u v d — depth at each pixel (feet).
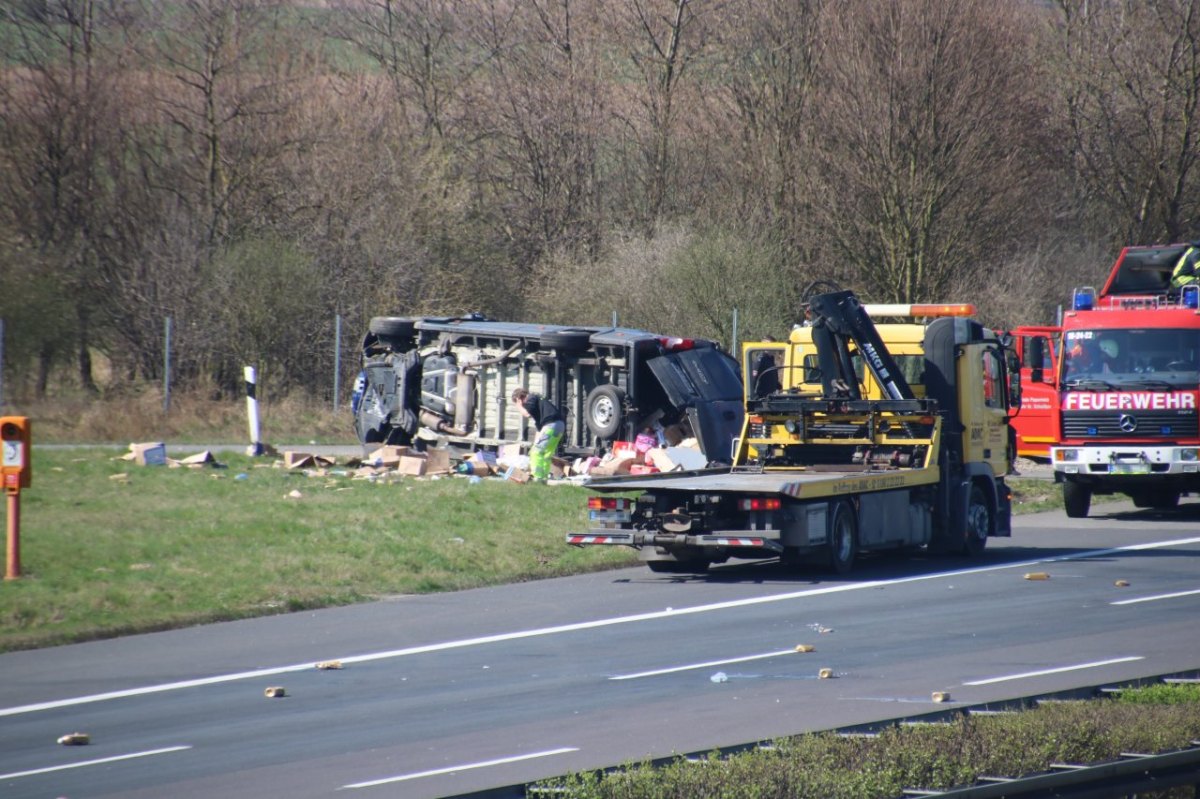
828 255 520.01
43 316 399.65
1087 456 298.35
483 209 547.90
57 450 299.79
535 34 589.32
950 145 493.77
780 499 200.03
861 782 85.76
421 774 100.17
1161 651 145.89
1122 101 586.04
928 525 228.22
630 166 567.18
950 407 230.89
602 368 315.17
